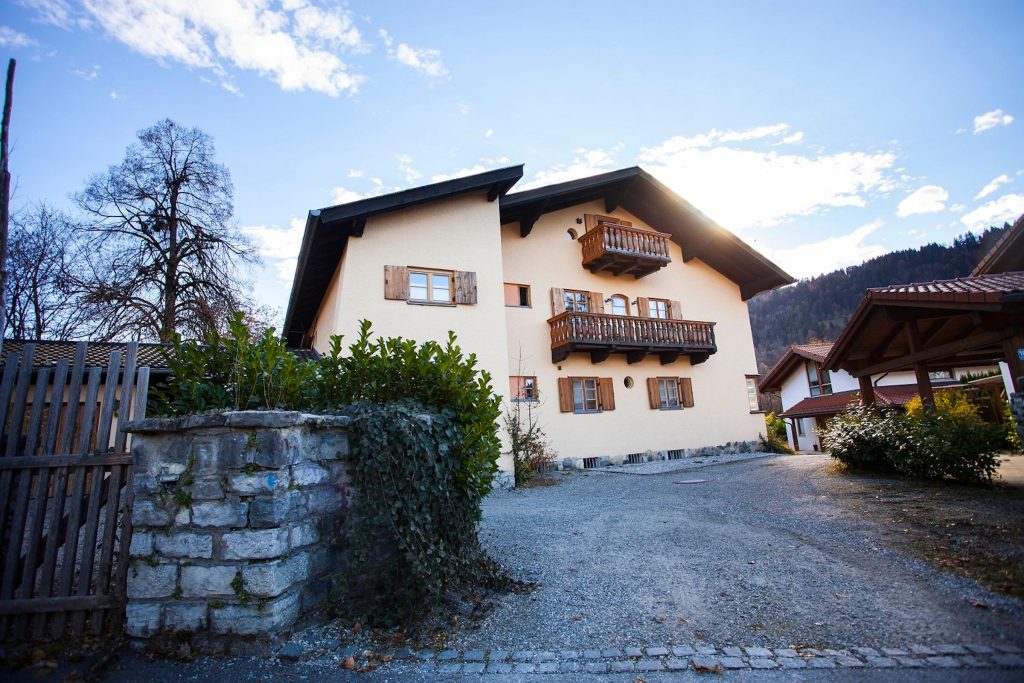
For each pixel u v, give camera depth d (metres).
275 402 4.14
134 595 3.46
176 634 3.39
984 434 7.85
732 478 10.80
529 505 8.80
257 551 3.41
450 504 4.29
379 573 3.98
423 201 11.77
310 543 3.85
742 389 18.59
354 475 4.21
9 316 18.98
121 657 3.32
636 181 16.05
